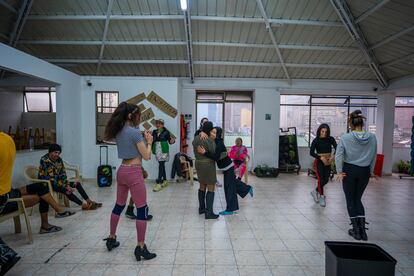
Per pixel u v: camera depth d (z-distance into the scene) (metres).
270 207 4.37
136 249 2.56
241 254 2.72
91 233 3.20
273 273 2.38
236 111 8.18
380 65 6.78
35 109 7.80
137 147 2.53
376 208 4.43
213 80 7.55
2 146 2.24
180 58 6.82
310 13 5.51
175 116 6.29
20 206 2.89
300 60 6.93
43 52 6.58
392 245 3.00
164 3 5.37
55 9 5.51
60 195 4.43
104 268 2.42
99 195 4.93
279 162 7.98
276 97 7.74
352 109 8.54
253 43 6.39
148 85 6.25
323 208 4.34
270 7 5.41
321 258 2.66
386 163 7.73
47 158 3.68
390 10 4.81
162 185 5.63
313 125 8.51
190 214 3.95
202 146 3.62
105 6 5.46
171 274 2.34
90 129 6.23
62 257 2.61
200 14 5.60
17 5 5.29
